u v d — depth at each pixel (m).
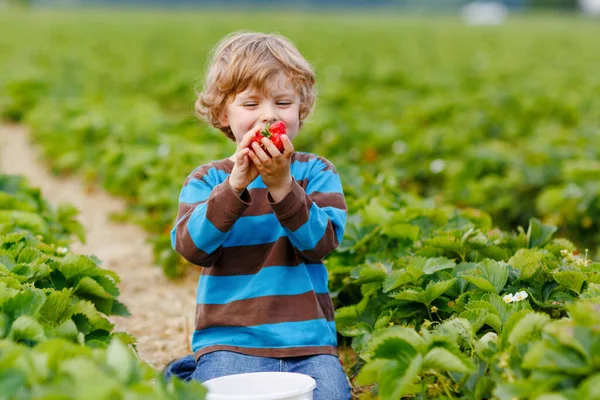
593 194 8.69
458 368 3.42
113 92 21.06
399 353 3.53
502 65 27.00
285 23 64.62
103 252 8.80
